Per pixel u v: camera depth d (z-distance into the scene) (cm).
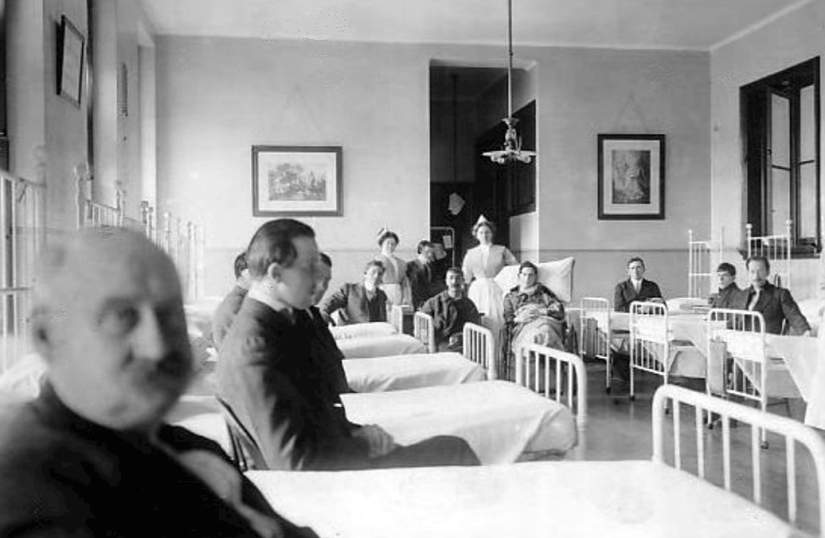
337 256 833
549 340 598
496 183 1002
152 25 775
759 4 744
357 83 836
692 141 888
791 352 420
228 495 51
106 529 40
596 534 116
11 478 37
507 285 725
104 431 39
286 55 818
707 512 127
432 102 1051
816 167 716
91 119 563
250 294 186
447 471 154
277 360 177
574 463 162
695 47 880
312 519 121
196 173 806
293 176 824
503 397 271
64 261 37
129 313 37
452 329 635
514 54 866
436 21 788
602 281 872
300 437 172
